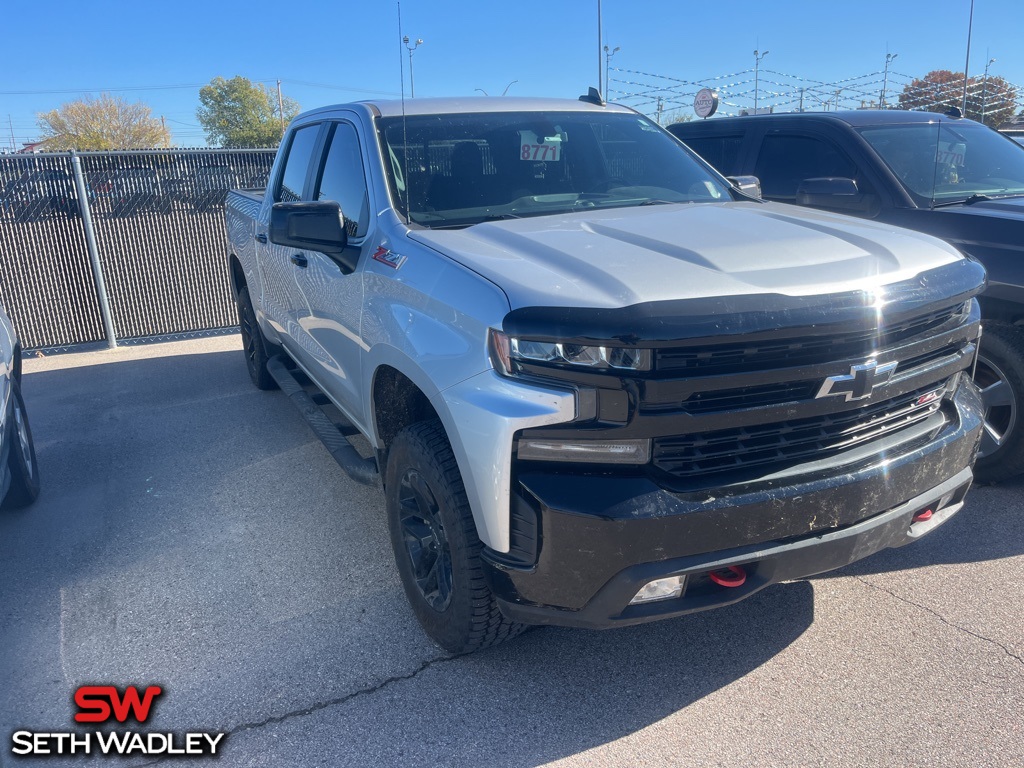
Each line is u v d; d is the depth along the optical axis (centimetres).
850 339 240
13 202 791
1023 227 401
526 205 348
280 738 262
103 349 838
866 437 261
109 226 827
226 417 589
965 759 243
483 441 238
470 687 284
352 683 288
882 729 257
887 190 476
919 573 348
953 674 282
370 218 341
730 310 227
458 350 253
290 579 361
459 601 272
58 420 603
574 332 224
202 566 376
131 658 308
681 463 236
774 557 240
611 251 263
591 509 227
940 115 563
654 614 241
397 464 299
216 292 877
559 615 244
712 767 244
